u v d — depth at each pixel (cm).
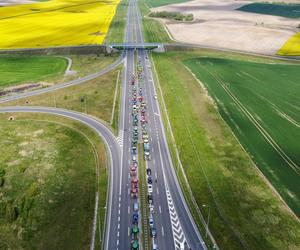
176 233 8331
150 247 7944
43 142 12306
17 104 15412
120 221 8712
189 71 19388
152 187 9894
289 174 10425
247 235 8150
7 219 8894
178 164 10950
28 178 10425
